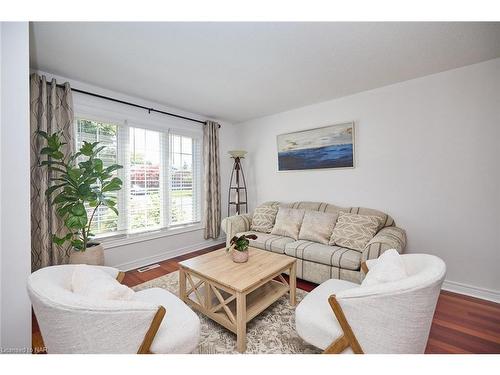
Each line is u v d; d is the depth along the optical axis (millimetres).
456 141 2248
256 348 1509
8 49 1228
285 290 2055
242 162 4223
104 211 2762
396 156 2600
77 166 2482
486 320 1797
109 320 881
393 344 973
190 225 3693
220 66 2166
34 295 876
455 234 2273
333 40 1762
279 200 3713
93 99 2611
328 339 1127
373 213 2676
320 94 2896
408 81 2496
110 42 1776
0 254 1196
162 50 1893
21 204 1257
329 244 2551
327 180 3168
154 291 1499
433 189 2381
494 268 2094
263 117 3889
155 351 1017
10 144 1229
